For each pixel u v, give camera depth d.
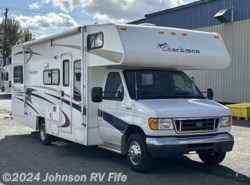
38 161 9.09
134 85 8.41
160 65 8.62
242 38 22.20
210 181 7.39
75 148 10.75
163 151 7.46
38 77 11.80
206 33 9.35
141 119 7.76
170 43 8.65
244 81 22.06
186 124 7.68
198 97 8.84
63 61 10.28
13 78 13.80
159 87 8.62
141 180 7.40
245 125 15.62
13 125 15.62
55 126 10.74
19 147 10.95
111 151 9.76
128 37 8.25
